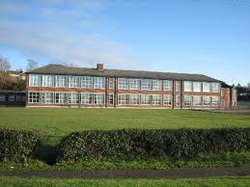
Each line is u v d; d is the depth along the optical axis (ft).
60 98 294.87
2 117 139.03
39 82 289.94
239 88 500.33
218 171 54.19
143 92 318.04
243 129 64.80
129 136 58.18
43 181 41.01
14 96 320.50
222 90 358.84
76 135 56.49
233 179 45.55
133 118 153.79
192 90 335.88
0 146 54.70
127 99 313.12
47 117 145.28
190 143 60.39
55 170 52.39
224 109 300.81
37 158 56.44
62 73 294.05
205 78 346.95
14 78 387.34
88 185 39.55
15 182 40.04
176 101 329.31
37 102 289.53
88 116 159.94
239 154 63.10
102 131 57.82
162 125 118.52
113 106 308.81
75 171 52.03
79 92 299.58
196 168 56.03
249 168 56.70
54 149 60.59
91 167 53.88
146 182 42.01
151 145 58.75
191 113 218.18
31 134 56.70
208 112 237.04
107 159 56.95
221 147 62.49
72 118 142.51
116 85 309.63
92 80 303.07
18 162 54.85
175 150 59.41
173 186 40.42
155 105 321.93
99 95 305.12
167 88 326.44
